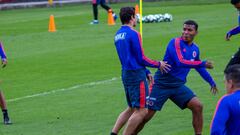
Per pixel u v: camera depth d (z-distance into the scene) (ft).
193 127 72.84
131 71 67.82
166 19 204.54
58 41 170.40
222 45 149.18
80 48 154.92
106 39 169.48
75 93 101.81
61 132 76.89
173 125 78.64
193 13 231.50
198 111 69.67
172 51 68.28
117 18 226.58
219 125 45.11
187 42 68.90
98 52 147.02
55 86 108.88
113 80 112.27
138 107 68.03
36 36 183.21
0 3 309.42
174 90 69.36
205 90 99.96
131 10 68.44
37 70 126.62
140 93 67.82
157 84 69.62
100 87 106.11
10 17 252.62
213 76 111.86
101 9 272.10
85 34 182.39
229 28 181.37
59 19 233.55
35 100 97.55
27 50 156.25
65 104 93.56
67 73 121.60
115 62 132.26
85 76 117.60
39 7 308.40
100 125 79.92
